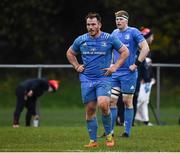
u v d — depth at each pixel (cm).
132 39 3500
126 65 3506
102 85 2991
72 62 3045
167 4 8525
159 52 8519
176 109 6350
